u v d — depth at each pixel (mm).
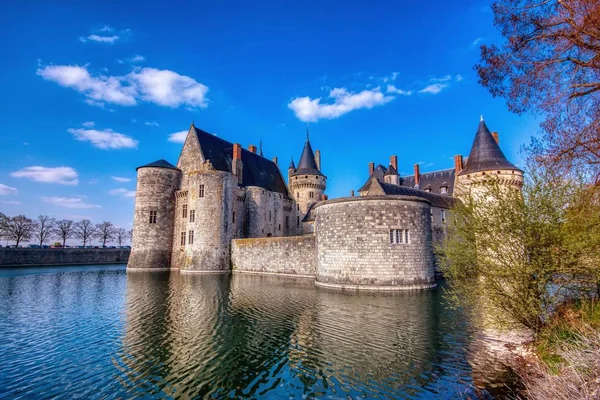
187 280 29781
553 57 10852
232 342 11586
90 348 11078
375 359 9961
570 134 11367
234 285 25891
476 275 10438
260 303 18156
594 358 5969
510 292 9703
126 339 11953
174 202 46000
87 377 8930
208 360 10047
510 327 10656
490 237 9641
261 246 37125
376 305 17391
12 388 8281
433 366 9352
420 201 24516
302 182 59625
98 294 21703
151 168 44875
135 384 8539
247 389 8273
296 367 9500
